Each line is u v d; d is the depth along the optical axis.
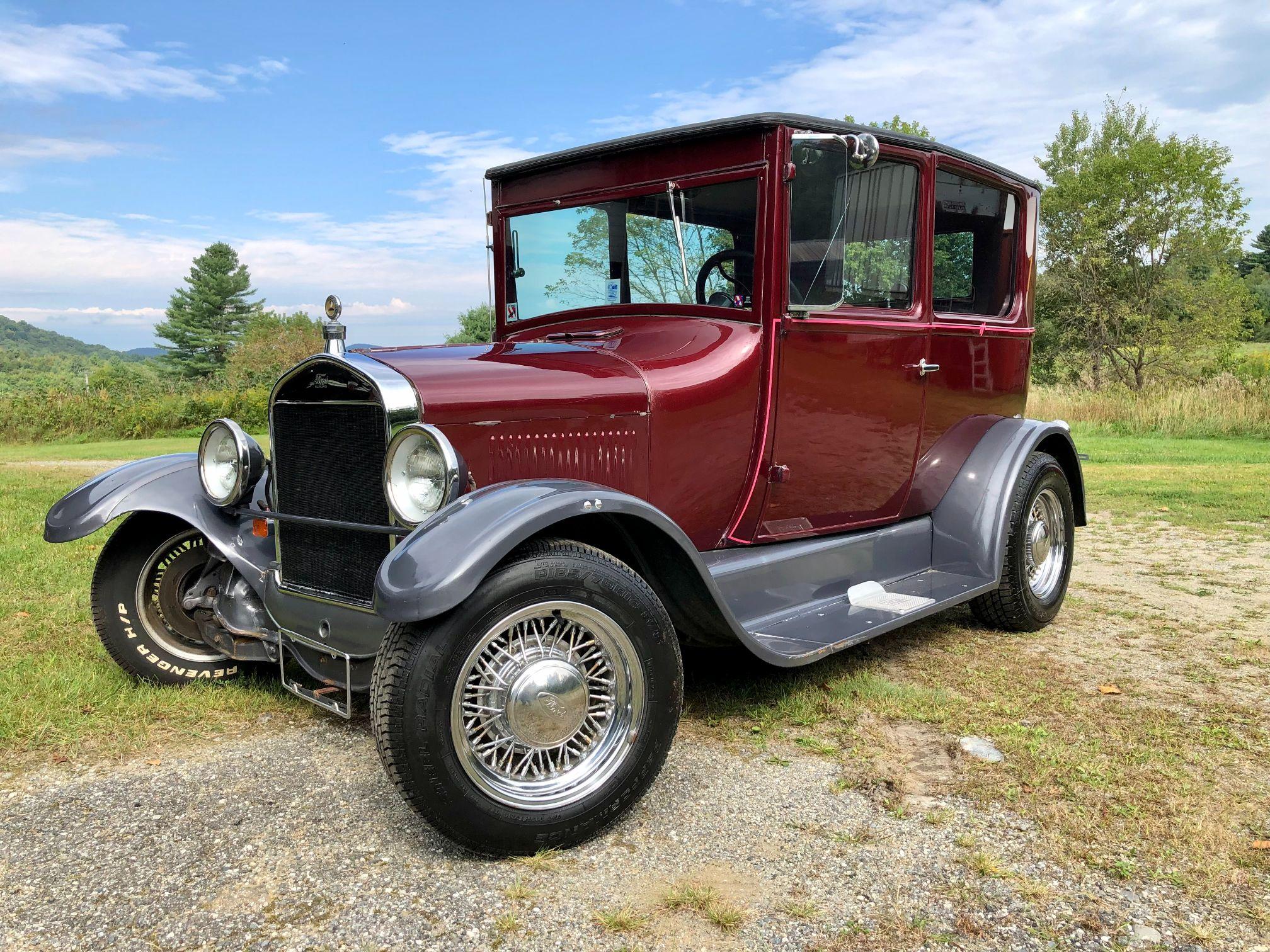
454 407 2.61
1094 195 27.38
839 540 3.67
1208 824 2.38
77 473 12.23
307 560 2.91
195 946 1.93
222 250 80.94
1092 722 3.12
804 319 3.26
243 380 52.00
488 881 2.18
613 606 2.37
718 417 3.14
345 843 2.36
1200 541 6.39
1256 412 14.71
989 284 4.36
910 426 3.83
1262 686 3.49
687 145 3.29
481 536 2.16
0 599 4.72
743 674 3.66
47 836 2.40
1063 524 4.45
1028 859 2.23
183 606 3.52
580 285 3.69
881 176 3.48
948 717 3.18
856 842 2.34
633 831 2.42
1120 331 27.45
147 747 3.00
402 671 2.13
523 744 2.28
